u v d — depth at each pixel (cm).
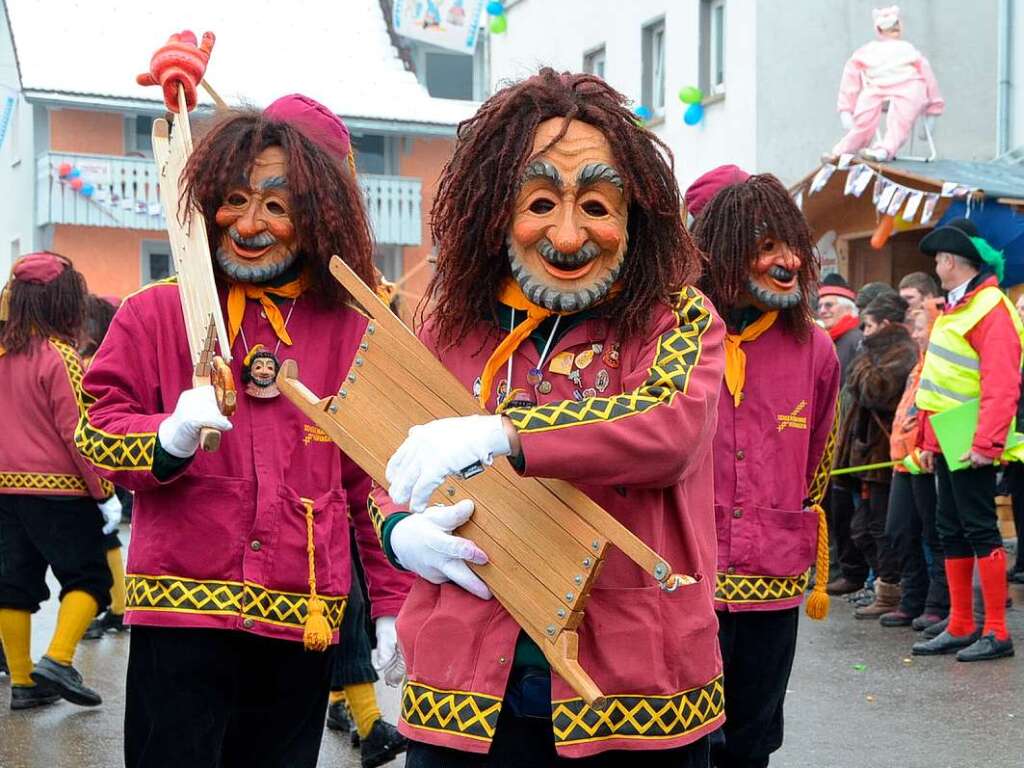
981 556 690
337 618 357
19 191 2853
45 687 611
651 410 245
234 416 350
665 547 265
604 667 257
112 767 540
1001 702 614
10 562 627
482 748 257
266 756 360
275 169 352
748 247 426
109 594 633
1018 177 1143
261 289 358
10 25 2656
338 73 2792
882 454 816
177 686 342
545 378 268
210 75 2694
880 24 1326
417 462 240
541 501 254
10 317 618
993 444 664
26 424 614
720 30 1862
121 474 337
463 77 3312
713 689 267
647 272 267
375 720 518
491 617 261
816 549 452
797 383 436
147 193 2675
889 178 1155
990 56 1845
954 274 680
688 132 1909
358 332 364
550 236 259
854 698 628
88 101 2588
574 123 262
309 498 354
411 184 2756
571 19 2192
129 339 355
